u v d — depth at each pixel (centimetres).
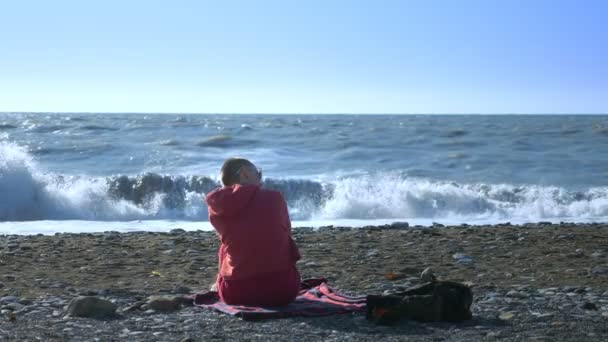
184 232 1209
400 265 841
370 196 1792
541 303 582
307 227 1303
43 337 461
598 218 1680
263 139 3616
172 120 6181
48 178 1752
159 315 539
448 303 505
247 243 540
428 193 1795
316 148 3275
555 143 3628
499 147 3434
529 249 969
